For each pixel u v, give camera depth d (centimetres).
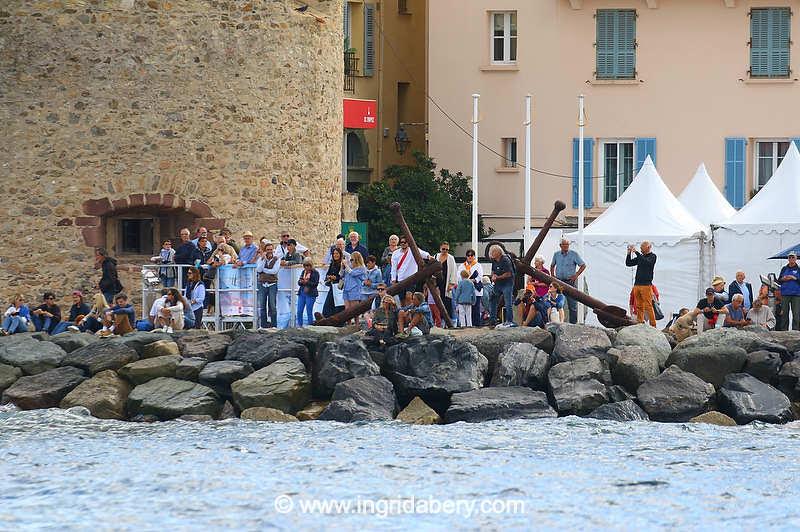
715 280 7231
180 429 6022
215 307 7300
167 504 4703
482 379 6462
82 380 6519
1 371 6588
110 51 8038
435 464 5225
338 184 8844
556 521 4506
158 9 8075
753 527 4459
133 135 8062
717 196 9388
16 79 8038
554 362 6538
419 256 6744
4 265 8038
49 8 8012
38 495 4844
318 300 7406
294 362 6450
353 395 6288
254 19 8238
